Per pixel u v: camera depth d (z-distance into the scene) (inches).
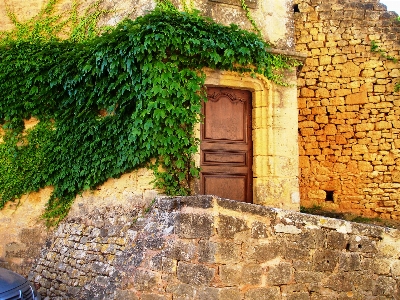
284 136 358.0
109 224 315.9
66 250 330.6
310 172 461.7
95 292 275.0
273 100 357.7
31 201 365.1
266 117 356.2
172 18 313.9
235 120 356.8
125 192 322.3
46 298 321.1
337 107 461.7
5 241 362.9
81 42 367.2
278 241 252.4
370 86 457.4
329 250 261.7
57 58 358.9
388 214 445.7
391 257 271.7
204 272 237.5
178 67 320.2
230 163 351.6
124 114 323.3
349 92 460.8
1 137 371.2
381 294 266.7
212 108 350.0
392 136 450.9
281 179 352.8
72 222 344.8
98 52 323.6
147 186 310.8
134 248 264.8
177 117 309.4
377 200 448.8
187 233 244.2
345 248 265.1
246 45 331.3
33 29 382.3
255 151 355.9
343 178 456.1
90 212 338.3
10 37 382.0
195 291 236.8
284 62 363.3
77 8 381.4
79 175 341.7
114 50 318.3
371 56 460.1
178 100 310.8
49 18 383.2
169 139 304.0
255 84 357.1
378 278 267.9
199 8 343.9
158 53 308.7
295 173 358.3
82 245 320.2
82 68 338.6
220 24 334.3
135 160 309.7
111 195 330.3
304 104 465.7
